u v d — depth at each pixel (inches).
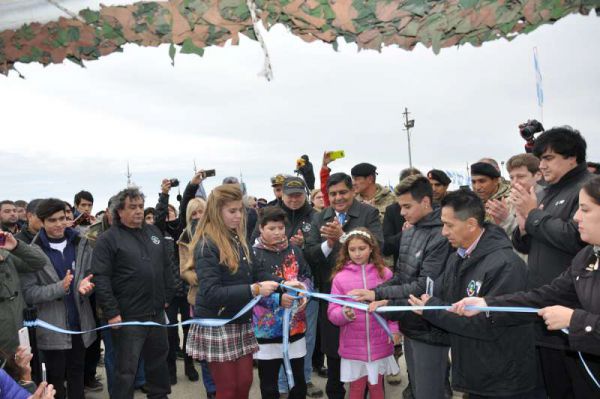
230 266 114.1
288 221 176.9
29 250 140.0
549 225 99.6
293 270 143.6
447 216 98.0
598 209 72.9
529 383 94.9
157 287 156.5
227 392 116.9
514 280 92.4
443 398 117.6
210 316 115.9
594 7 58.4
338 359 146.6
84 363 169.6
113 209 154.3
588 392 98.1
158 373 156.4
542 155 111.3
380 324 128.1
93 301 174.4
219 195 116.2
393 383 178.5
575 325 71.6
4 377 85.7
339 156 192.5
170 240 199.8
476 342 95.0
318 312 175.0
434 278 115.7
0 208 218.1
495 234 98.1
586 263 81.7
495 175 153.9
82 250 161.8
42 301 146.4
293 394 138.6
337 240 148.5
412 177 126.7
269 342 134.0
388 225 189.3
